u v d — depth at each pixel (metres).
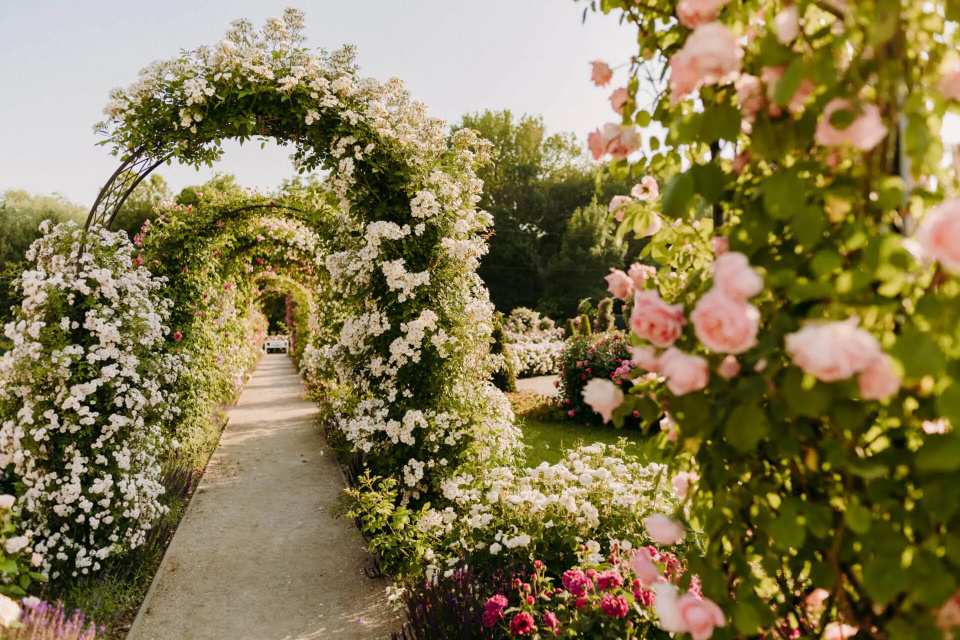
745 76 1.16
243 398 11.91
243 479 6.23
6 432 3.41
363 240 4.76
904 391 1.00
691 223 1.48
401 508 3.55
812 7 1.18
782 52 1.05
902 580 0.94
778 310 1.12
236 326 9.36
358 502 3.98
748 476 1.25
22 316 3.73
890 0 0.89
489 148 4.95
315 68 4.17
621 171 1.50
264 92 4.07
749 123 1.26
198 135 3.98
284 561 4.20
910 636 0.96
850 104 0.94
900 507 1.01
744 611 1.15
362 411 4.56
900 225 1.04
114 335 3.74
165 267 6.01
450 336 4.42
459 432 4.34
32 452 3.46
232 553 4.35
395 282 4.25
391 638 2.90
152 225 6.28
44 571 3.36
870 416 1.08
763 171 1.20
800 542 1.05
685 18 1.14
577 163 34.28
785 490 1.23
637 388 1.41
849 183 1.05
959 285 0.94
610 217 1.60
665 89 1.38
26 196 26.97
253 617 3.44
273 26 4.04
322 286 7.79
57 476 3.54
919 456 0.93
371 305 4.52
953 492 0.94
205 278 6.64
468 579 2.72
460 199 4.80
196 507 5.34
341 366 4.92
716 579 1.22
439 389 4.41
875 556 1.01
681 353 1.08
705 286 1.26
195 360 6.52
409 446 4.39
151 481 4.03
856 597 1.13
